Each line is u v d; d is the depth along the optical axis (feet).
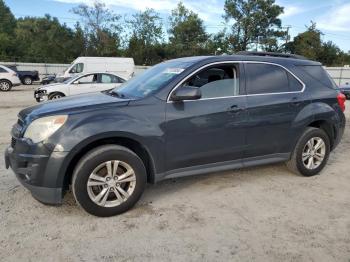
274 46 226.17
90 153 12.36
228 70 15.24
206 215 13.17
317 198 14.93
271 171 18.30
